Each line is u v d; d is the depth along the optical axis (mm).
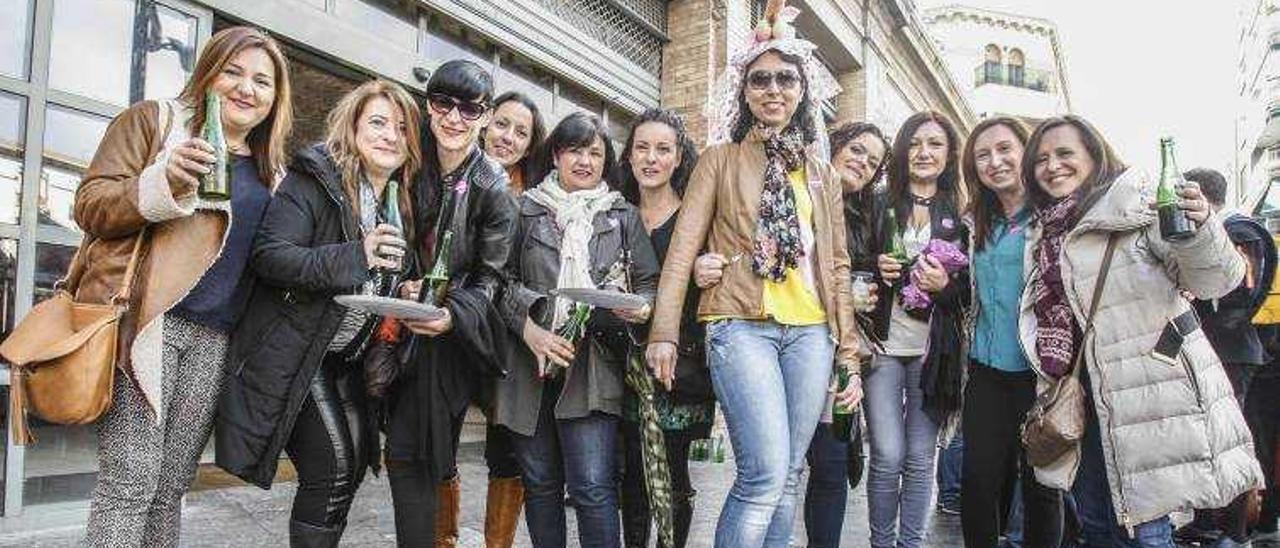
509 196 2404
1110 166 2492
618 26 7277
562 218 2617
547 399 2535
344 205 2045
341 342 2053
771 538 2299
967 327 2816
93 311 1749
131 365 1766
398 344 2150
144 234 1832
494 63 5926
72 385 1672
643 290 2639
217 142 1868
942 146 3113
